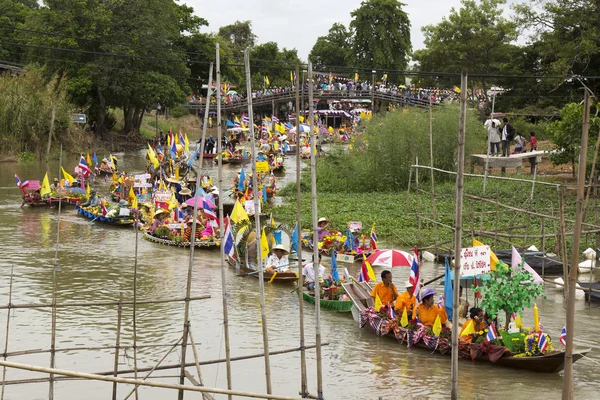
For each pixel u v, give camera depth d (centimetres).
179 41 10300
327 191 5072
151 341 2092
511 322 2005
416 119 5141
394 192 4900
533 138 5450
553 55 6303
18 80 7169
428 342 2011
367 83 10238
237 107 10831
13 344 2041
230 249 2677
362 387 1791
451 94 8512
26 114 6819
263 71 12725
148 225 3753
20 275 2800
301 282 1495
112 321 2261
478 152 5316
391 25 12188
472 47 8069
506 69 7481
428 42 8538
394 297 2223
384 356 1995
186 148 6153
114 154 7769
